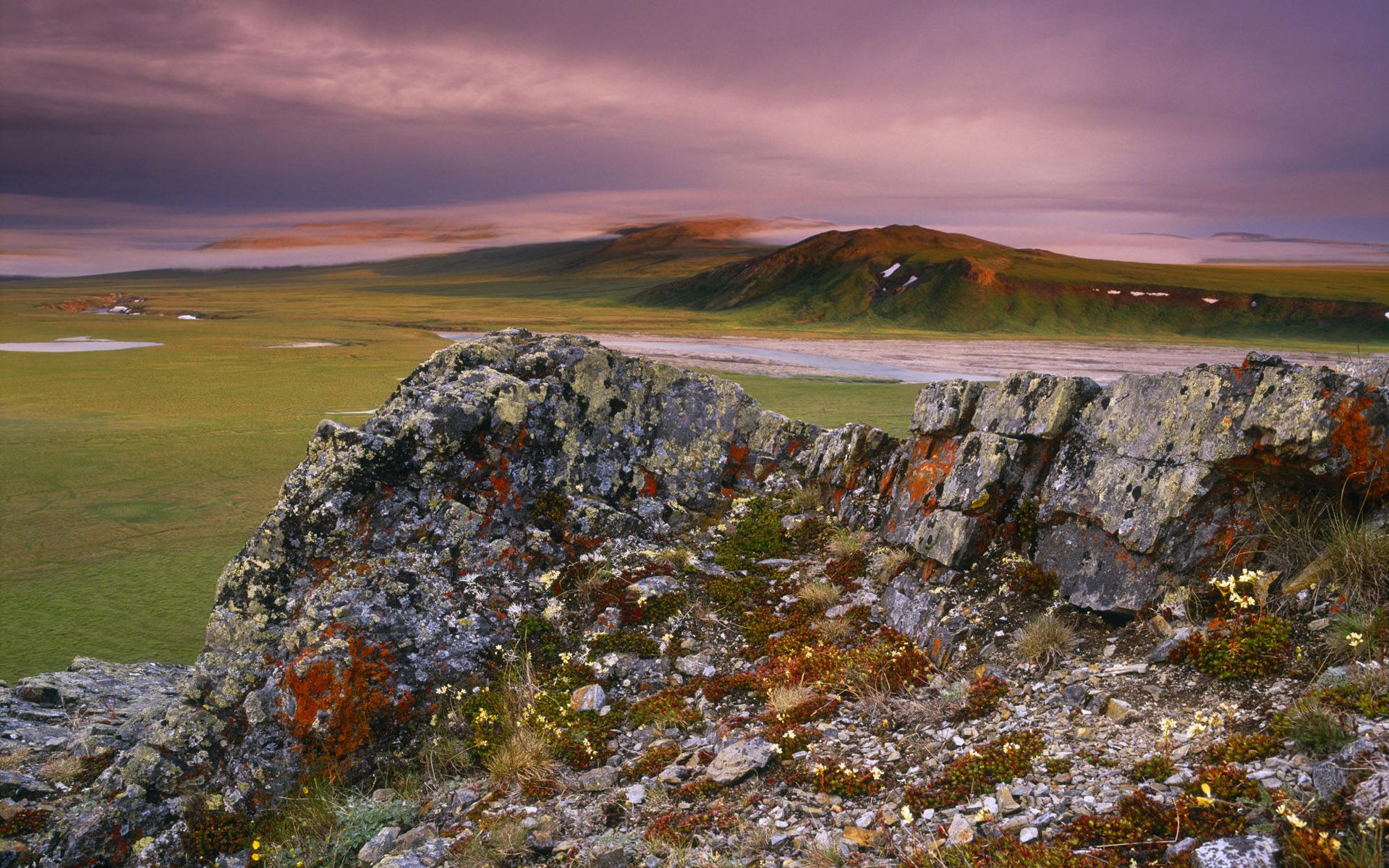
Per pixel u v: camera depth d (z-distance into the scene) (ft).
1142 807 17.94
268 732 29.71
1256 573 24.73
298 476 35.29
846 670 28.99
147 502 160.76
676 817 23.22
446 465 37.58
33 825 27.53
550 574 37.24
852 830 20.71
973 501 32.65
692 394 46.93
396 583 33.71
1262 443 25.53
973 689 25.91
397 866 22.80
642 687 32.17
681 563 39.19
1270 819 16.44
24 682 44.14
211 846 26.76
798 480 46.06
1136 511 28.07
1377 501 24.29
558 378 43.55
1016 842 18.26
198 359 554.87
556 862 22.62
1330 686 19.52
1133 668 24.17
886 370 554.46
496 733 30.04
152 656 69.92
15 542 124.06
